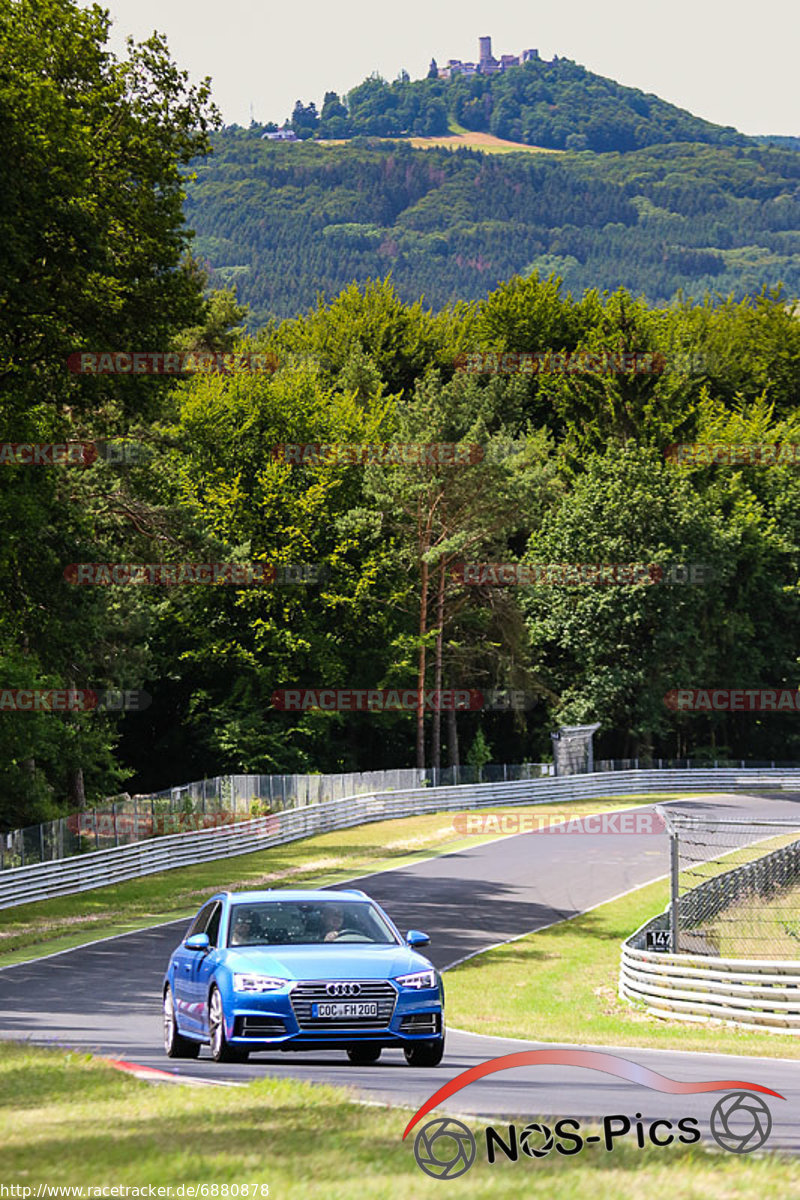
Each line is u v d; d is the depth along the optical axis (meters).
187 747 120.00
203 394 116.38
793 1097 20.03
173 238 52.62
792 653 141.62
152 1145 12.87
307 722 114.38
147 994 38.25
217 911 23.55
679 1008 39.09
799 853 65.38
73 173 46.12
